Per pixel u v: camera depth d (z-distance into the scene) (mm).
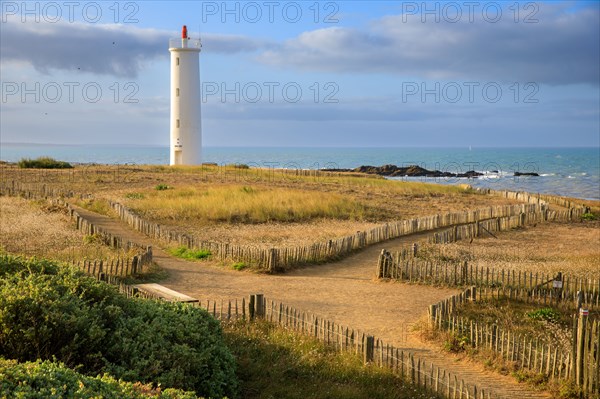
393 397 12023
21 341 9750
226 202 41438
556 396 12961
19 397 6617
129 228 34438
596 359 12883
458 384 12305
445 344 15742
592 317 18250
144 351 10586
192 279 23125
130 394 7578
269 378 12398
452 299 18516
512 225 40344
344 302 20516
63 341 10102
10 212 35594
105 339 10617
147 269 23359
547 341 16062
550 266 25625
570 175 129000
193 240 28453
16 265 12094
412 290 22406
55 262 12664
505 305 19188
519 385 13531
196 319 12008
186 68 78500
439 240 33219
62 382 7293
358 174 79188
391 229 34875
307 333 15422
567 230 40188
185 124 79125
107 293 11648
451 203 53750
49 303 10227
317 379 12602
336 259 28078
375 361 13898
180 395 8188
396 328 17625
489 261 27547
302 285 22953
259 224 37531
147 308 11984
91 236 28031
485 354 14906
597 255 29344
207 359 11023
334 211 42312
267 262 25203
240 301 19922
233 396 11219
